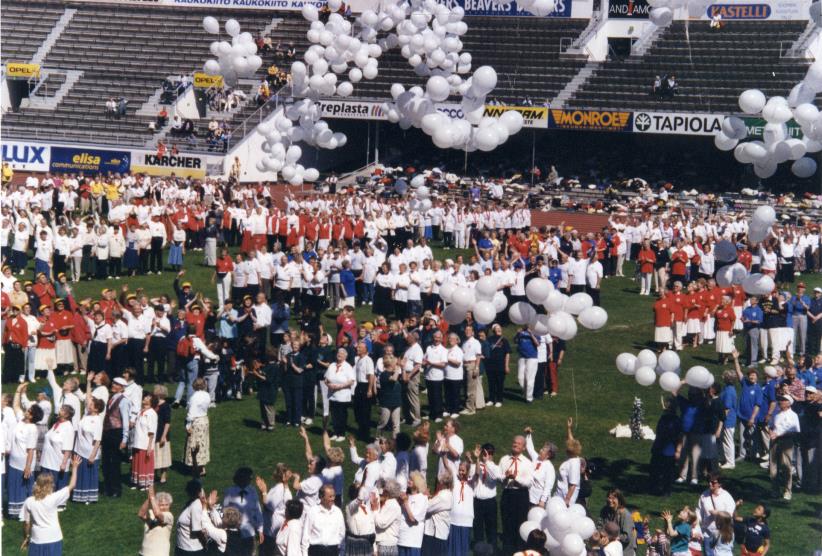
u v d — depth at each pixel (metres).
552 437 24.02
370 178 55.25
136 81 61.62
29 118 59.44
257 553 17.81
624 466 22.47
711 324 31.59
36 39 64.75
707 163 56.94
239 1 64.88
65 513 19.83
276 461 22.34
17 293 28.09
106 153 55.50
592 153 59.00
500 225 44.25
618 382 28.19
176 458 22.56
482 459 18.42
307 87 24.20
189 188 46.41
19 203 43.38
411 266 31.53
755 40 57.97
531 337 26.19
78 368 27.28
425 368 24.58
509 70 59.81
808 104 18.91
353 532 17.00
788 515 20.12
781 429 20.69
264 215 39.00
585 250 38.03
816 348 29.84
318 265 32.22
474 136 18.97
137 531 19.14
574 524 16.25
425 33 21.23
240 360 26.59
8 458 19.59
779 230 38.81
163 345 26.77
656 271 38.00
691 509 20.05
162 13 65.25
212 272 38.12
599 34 60.22
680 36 59.16
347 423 24.67
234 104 58.31
